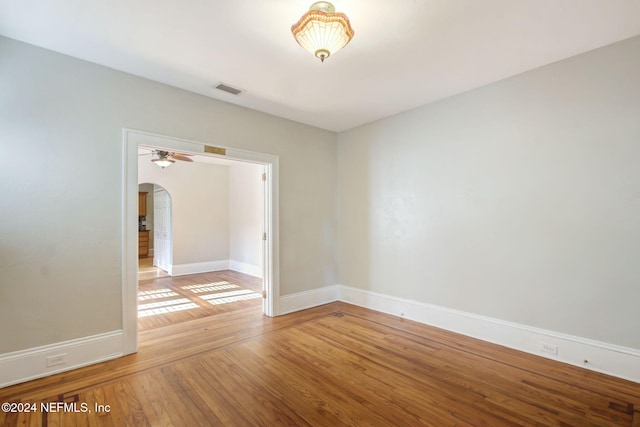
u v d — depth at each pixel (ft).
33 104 8.00
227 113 11.75
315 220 14.84
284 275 13.56
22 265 7.81
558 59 8.84
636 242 7.74
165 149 10.48
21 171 7.82
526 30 7.43
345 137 15.49
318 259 14.94
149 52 8.36
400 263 13.04
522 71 9.54
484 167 10.47
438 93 11.11
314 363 8.84
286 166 13.69
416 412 6.63
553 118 9.02
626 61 7.88
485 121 10.44
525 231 9.56
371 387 7.60
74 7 6.51
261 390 7.45
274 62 8.86
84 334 8.65
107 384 7.68
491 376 8.10
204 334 11.05
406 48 8.16
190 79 9.92
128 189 9.42
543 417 6.45
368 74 9.62
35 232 7.99
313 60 8.76
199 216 23.59
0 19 6.91
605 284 8.17
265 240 13.35
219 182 24.71
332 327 11.76
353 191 15.08
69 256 8.46
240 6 6.49
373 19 6.93
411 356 9.28
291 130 13.89
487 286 10.41
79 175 8.63
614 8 6.63
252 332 11.25
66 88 8.47
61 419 6.35
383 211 13.71
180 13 6.72
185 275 22.36
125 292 9.30
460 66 9.18
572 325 8.69
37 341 7.98
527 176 9.52
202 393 7.30
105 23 7.09
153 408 6.73
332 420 6.36
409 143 12.69
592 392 7.33
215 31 7.39
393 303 13.30
